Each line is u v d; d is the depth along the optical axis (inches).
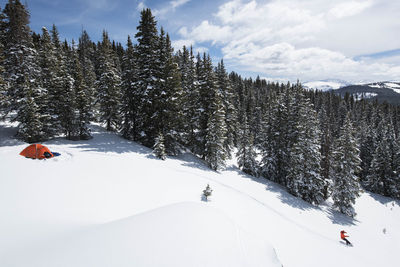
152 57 954.1
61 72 1091.3
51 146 813.9
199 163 1035.9
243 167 1194.0
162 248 244.1
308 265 451.8
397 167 1622.8
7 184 355.9
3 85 839.7
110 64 1262.3
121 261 208.2
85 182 459.2
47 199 351.9
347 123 1050.7
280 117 1202.6
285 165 1200.2
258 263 282.0
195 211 383.6
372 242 774.5
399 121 3053.6
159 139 885.8
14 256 204.8
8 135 885.8
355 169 1011.9
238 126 1617.9
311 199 1005.8
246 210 611.5
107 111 1272.1
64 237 254.1
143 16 970.1
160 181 599.8
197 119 1135.6
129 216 375.2
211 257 251.8
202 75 1101.7
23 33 961.5
